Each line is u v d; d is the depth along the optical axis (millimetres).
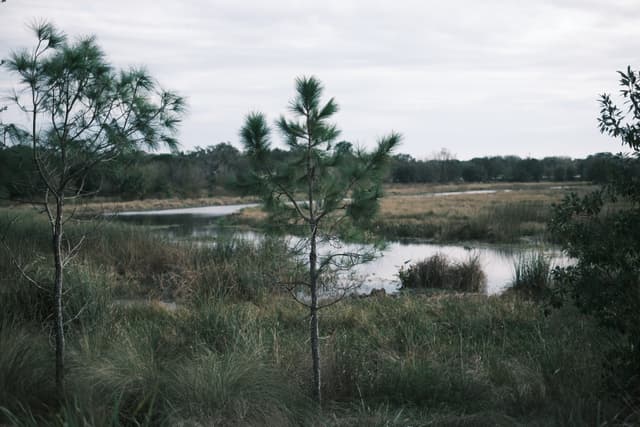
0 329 5371
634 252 4375
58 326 4352
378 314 8320
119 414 3812
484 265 15344
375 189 4379
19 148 4227
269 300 9609
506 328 7316
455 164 109062
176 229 26281
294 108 4203
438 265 12484
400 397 4680
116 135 4348
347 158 4285
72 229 13172
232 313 6977
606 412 4012
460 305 8719
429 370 5090
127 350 4840
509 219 23391
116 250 13188
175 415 3828
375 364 5559
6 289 7051
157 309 8156
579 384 4574
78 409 3441
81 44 4320
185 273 11203
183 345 5863
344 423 4121
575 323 6895
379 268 14969
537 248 18094
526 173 102812
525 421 4129
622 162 4473
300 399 4430
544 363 5184
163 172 55625
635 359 4238
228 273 10594
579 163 102062
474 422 4066
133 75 4418
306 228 4504
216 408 3994
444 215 28859
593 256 4297
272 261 6953
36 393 4145
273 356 5320
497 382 5051
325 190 4375
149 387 4211
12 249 9273
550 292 4762
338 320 7785
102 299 7211
